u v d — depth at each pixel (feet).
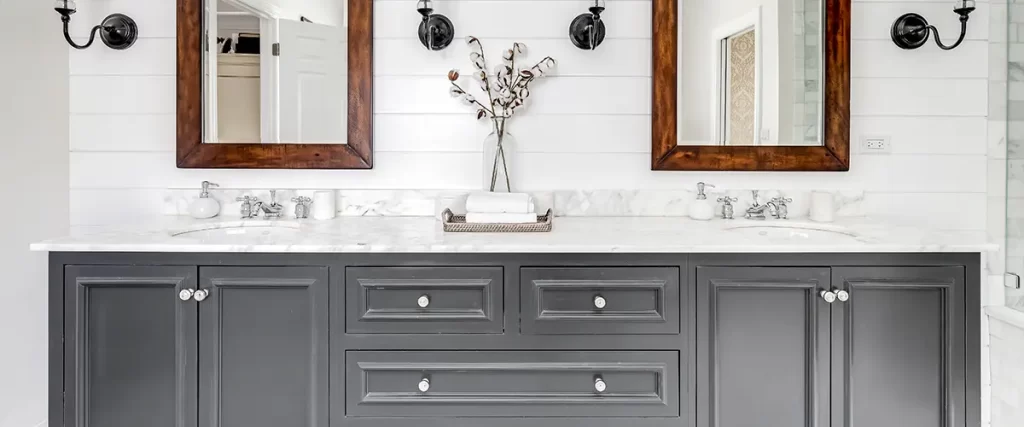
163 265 4.36
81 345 4.36
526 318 4.43
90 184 6.32
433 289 4.44
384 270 4.42
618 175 6.38
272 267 4.40
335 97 6.30
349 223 5.85
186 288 4.36
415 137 6.39
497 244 4.40
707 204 6.15
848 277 4.42
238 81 6.25
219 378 4.41
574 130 6.40
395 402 4.44
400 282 4.41
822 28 6.28
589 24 6.06
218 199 6.33
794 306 4.44
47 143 6.04
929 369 4.47
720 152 6.27
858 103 6.40
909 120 6.39
